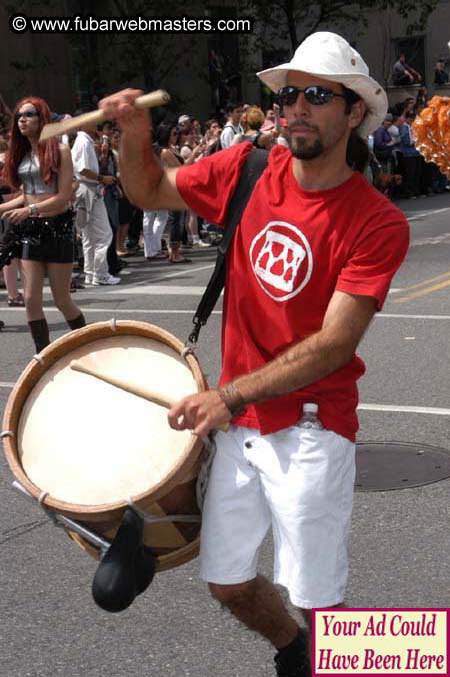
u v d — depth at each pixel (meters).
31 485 2.77
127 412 2.88
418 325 8.82
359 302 2.64
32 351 8.54
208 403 2.62
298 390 2.75
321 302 2.74
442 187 24.12
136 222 15.93
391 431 5.88
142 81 23.22
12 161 7.69
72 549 4.51
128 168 2.93
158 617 3.87
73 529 2.79
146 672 3.49
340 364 2.65
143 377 2.89
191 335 2.97
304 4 24.47
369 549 4.36
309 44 2.68
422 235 16.09
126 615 3.89
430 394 6.61
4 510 4.98
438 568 4.16
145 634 3.75
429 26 28.84
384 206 2.70
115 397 2.91
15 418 2.94
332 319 2.64
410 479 5.09
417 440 5.70
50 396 2.95
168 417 2.65
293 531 2.78
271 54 26.12
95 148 12.77
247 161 2.88
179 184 2.94
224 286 2.93
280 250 2.76
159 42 22.00
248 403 2.63
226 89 24.19
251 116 13.20
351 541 4.44
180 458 2.68
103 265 12.37
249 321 2.87
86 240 12.31
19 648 3.68
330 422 2.78
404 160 22.47
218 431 2.88
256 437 2.82
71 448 2.85
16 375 7.68
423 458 5.39
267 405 2.79
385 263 2.65
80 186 12.16
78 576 4.24
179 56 22.47
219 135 15.99
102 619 3.87
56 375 2.98
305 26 27.12
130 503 2.67
